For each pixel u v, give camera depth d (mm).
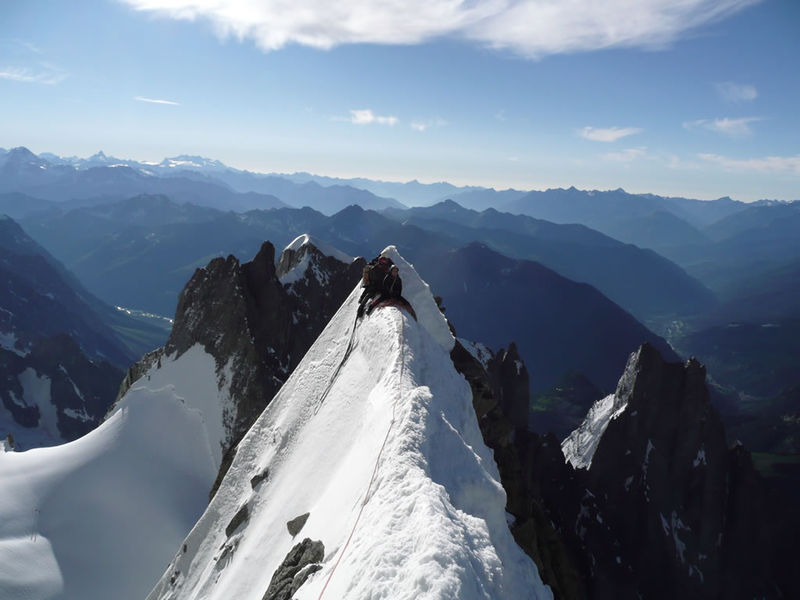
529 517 23969
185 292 94250
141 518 75938
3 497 78062
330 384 26062
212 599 23734
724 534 96062
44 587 66188
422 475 11633
